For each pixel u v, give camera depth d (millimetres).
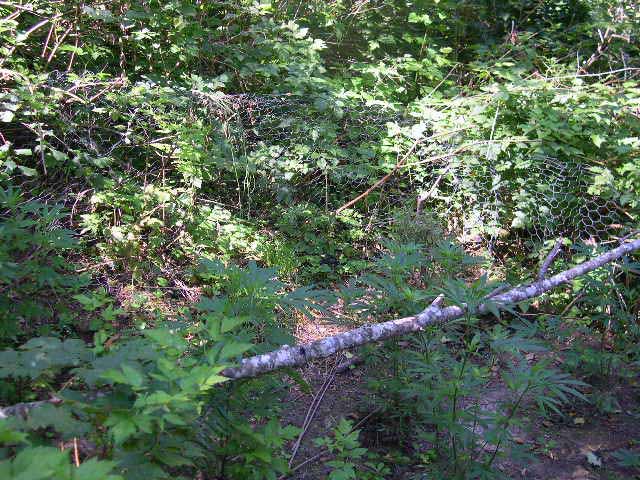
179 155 4801
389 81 6395
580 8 7621
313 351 2561
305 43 6000
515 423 2785
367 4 6945
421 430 3326
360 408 3652
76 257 4328
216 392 2279
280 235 5250
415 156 5742
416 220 4832
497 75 6707
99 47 5430
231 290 2654
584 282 4242
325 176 5594
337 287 4977
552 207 5438
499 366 4125
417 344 3355
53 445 1872
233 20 6051
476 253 5477
